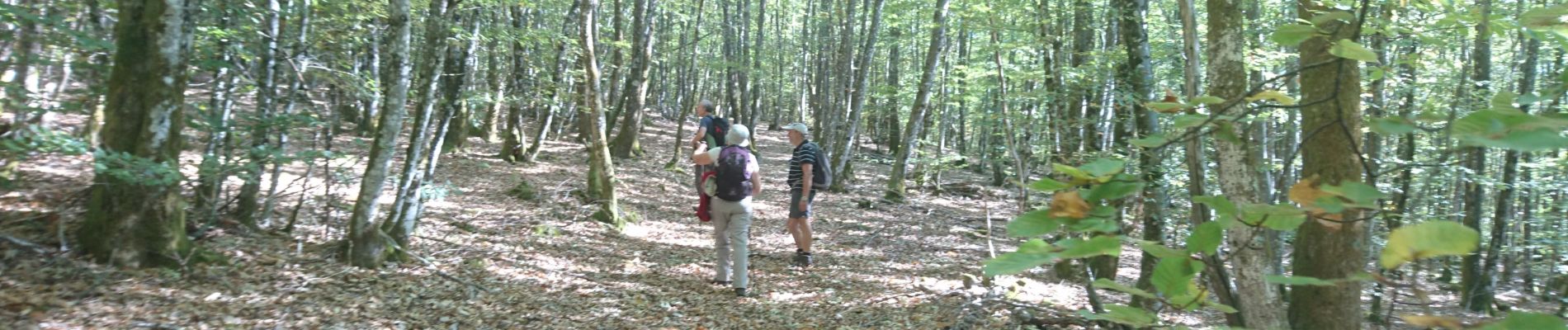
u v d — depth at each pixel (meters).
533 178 13.31
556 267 7.50
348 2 7.52
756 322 6.30
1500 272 15.58
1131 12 7.27
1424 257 0.79
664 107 35.53
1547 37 1.38
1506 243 12.59
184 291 5.14
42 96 6.24
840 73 18.33
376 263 6.42
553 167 14.86
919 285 7.84
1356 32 1.09
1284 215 1.02
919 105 16.17
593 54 10.15
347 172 7.09
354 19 7.59
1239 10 2.17
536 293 6.54
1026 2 8.60
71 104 5.46
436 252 7.30
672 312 6.39
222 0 5.96
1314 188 1.03
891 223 13.11
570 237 9.02
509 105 14.05
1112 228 1.03
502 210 9.91
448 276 6.52
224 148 6.54
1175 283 1.07
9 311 4.27
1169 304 1.17
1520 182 10.84
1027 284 7.89
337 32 7.32
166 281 5.20
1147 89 7.16
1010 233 1.09
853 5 18.41
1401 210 2.29
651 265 8.03
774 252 9.21
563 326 5.77
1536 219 12.39
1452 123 0.78
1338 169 4.00
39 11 5.30
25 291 4.56
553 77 14.50
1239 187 2.06
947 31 15.67
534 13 16.45
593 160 10.93
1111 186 1.13
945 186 19.31
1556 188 10.66
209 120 5.64
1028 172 8.70
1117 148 7.35
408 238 6.94
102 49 5.30
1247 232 1.90
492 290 6.41
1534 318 0.77
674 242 9.60
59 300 4.55
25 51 5.73
